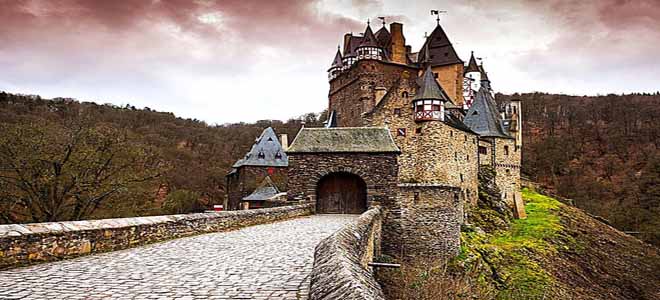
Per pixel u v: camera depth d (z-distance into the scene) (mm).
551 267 40750
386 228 31266
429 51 65938
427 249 31734
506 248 41469
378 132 34344
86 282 7781
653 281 45406
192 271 9000
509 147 60969
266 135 70750
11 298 6555
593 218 63219
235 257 10961
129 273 8688
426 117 48531
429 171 48031
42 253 9805
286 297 6918
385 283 19203
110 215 30141
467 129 54438
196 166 71812
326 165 32219
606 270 45031
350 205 33125
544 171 91375
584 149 97750
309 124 99312
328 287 5387
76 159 29297
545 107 117062
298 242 14195
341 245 8273
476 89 72688
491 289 28906
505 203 57000
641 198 70312
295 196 32250
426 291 18500
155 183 38031
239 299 6762
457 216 33531
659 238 57562
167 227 14875
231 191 71438
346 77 61969
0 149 27562
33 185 27984
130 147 32750
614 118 106250
